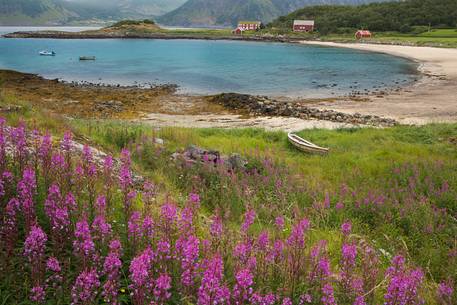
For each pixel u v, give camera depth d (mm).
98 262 4453
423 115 37844
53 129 14227
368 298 5590
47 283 4480
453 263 8328
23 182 5199
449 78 63906
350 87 58250
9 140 7859
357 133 27469
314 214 11086
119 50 137250
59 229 4914
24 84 56844
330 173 17500
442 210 11766
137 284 3932
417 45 142750
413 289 4848
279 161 17531
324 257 5320
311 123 35062
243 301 4008
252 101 43875
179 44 176000
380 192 13516
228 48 149250
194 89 57125
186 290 4211
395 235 10406
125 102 45719
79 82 63125
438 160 17656
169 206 5410
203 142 22109
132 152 14406
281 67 85500
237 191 11320
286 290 4871
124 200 6184
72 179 6695
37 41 193250
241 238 6055
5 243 4758
